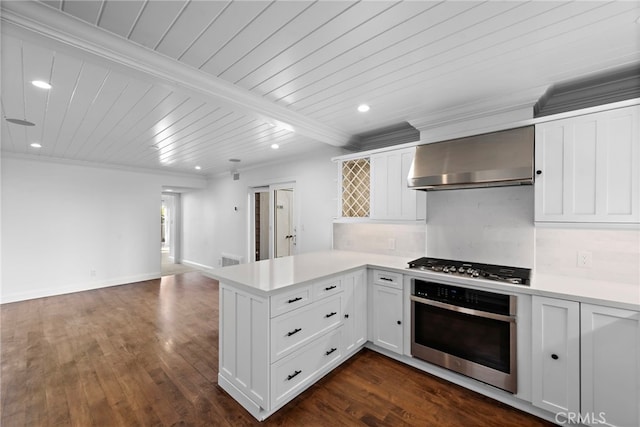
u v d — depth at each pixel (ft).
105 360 8.78
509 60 5.90
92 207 17.33
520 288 6.41
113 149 13.70
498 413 6.46
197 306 14.02
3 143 12.50
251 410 6.49
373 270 9.08
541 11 4.45
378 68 6.22
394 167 9.61
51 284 15.90
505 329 6.68
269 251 17.46
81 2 4.30
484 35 5.07
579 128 6.40
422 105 8.28
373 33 5.01
